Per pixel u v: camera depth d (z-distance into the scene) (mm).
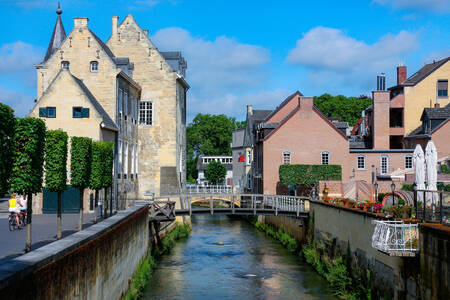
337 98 96250
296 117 46906
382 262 18156
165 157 41094
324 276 25531
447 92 51875
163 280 24953
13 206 19859
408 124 52000
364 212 20484
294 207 35875
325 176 44656
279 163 46781
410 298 15477
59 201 16125
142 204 27719
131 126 38344
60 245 11914
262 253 33219
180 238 40469
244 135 62844
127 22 41500
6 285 8445
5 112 10984
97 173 21391
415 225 15133
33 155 13164
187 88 48625
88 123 29562
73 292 12156
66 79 29719
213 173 84375
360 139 57500
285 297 21797
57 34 43406
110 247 16562
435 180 20250
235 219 61219
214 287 23594
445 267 13086
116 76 34125
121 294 18641
